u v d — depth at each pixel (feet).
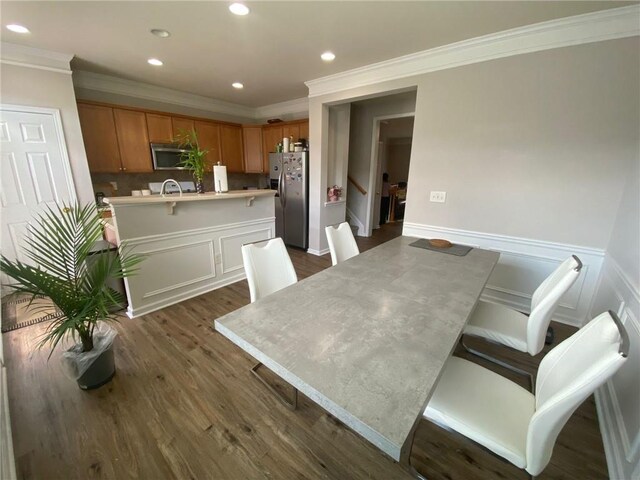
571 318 7.74
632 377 4.14
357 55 8.94
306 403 5.24
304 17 6.65
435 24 6.90
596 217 6.95
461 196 8.77
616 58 6.21
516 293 8.40
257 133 16.81
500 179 8.05
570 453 4.34
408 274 5.54
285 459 4.23
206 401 5.21
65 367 5.25
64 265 4.91
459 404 3.49
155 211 8.04
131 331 7.38
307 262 13.25
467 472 4.09
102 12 6.47
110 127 11.75
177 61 9.67
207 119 15.11
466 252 7.11
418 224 9.79
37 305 8.50
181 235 8.77
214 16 6.63
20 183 8.87
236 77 11.48
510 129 7.67
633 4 5.79
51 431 4.55
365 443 4.51
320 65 9.91
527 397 3.63
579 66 6.59
